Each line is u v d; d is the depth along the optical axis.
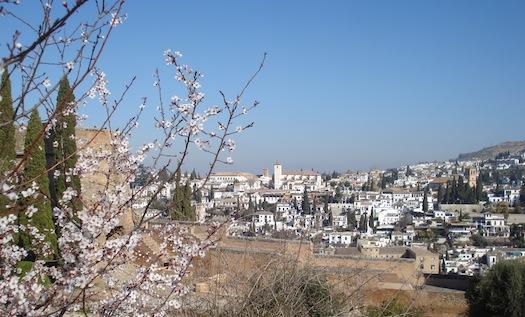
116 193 4.91
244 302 7.11
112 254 4.46
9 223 4.27
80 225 4.39
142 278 5.02
